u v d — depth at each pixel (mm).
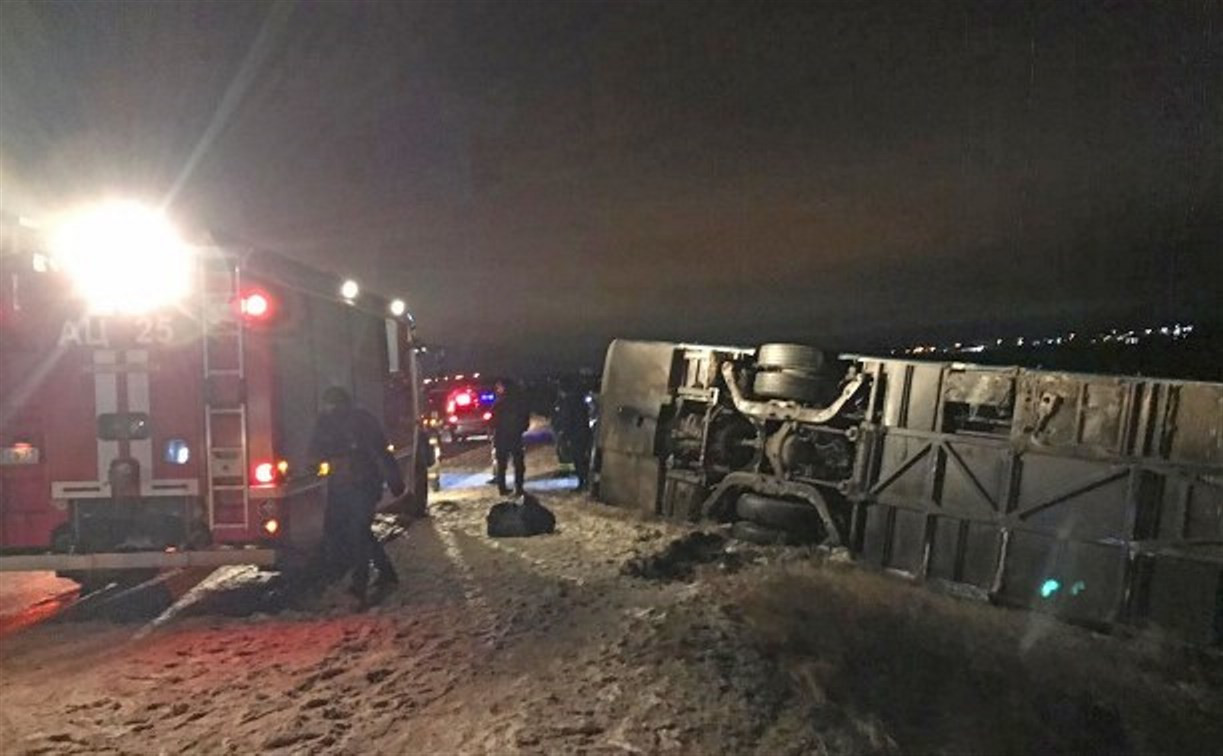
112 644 7805
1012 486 9281
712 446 12773
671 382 13672
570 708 5859
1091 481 8719
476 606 8664
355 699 6285
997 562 9297
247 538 8492
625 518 13320
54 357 8398
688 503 13031
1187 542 8055
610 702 5902
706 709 5750
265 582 10117
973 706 6363
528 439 32312
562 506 14562
